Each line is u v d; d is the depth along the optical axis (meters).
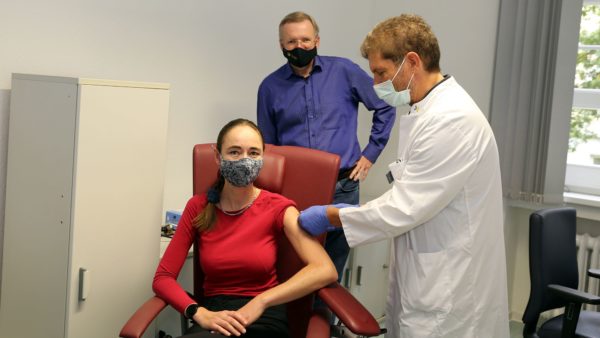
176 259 2.11
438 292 1.83
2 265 2.39
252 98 3.37
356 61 4.01
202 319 1.92
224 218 2.13
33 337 2.30
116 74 2.71
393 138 3.89
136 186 2.33
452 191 1.77
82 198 2.14
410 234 1.89
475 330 1.85
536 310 2.49
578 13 3.26
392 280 2.06
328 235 2.73
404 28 1.80
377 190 3.98
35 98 2.21
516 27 3.37
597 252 3.37
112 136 2.21
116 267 2.31
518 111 3.40
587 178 3.59
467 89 3.65
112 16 2.66
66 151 2.13
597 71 3.56
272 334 1.98
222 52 3.16
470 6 3.59
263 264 2.08
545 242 2.52
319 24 3.69
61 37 2.50
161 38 2.87
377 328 1.82
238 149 2.06
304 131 2.80
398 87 1.87
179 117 3.01
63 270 2.17
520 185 3.44
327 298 1.93
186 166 3.08
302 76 2.80
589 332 2.46
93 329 2.26
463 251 1.82
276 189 2.24
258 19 3.32
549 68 3.29
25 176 2.27
